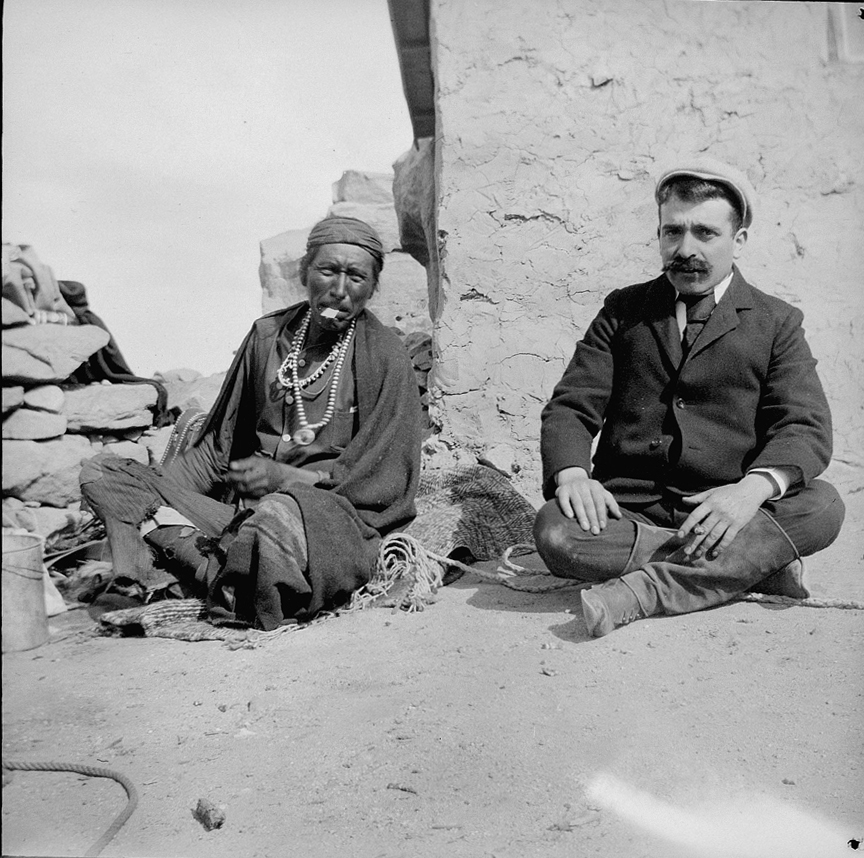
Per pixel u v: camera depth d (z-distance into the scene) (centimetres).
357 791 248
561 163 464
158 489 379
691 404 348
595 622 314
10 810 248
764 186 457
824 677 287
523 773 252
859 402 452
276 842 231
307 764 260
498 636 327
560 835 230
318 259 386
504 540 407
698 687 285
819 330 455
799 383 341
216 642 340
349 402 390
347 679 304
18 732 282
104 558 399
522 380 468
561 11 462
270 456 392
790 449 329
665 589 327
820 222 455
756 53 456
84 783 259
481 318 470
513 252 468
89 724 285
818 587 350
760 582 341
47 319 486
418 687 296
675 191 344
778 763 252
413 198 701
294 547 346
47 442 460
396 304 797
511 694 288
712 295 349
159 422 525
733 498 323
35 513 438
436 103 475
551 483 356
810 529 329
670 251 345
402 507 382
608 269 465
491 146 466
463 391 471
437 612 352
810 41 455
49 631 362
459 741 266
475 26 464
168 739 276
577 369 367
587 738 265
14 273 461
